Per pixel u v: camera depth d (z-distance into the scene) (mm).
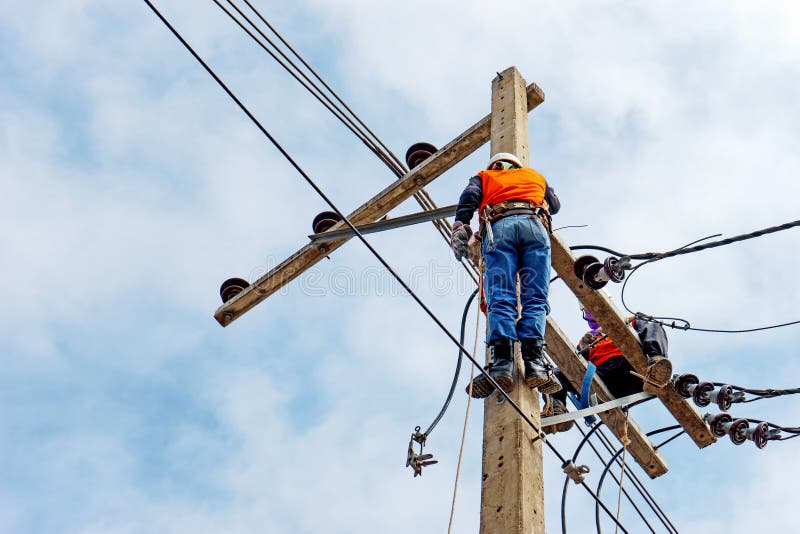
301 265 10352
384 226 9883
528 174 7977
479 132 9891
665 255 8492
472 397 7227
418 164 10453
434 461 8023
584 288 9031
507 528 6168
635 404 9883
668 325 9531
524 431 6695
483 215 7777
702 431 9992
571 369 9594
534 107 10164
